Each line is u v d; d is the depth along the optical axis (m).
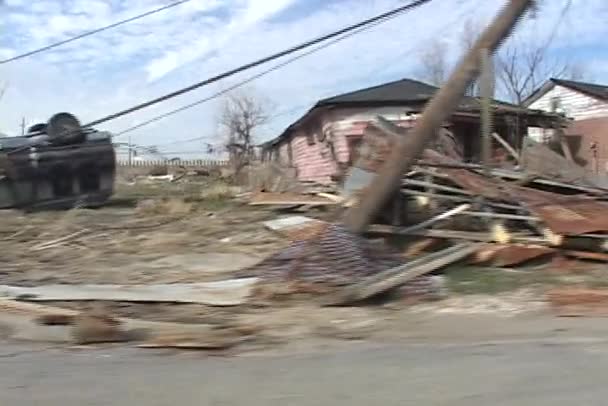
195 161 56.88
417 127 11.13
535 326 7.89
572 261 11.60
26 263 12.84
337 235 10.85
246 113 78.44
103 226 18.30
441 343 7.14
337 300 9.24
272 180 30.91
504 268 11.28
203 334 7.43
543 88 33.78
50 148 24.19
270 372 6.09
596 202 13.34
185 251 14.05
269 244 14.60
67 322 8.05
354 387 5.61
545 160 17.56
